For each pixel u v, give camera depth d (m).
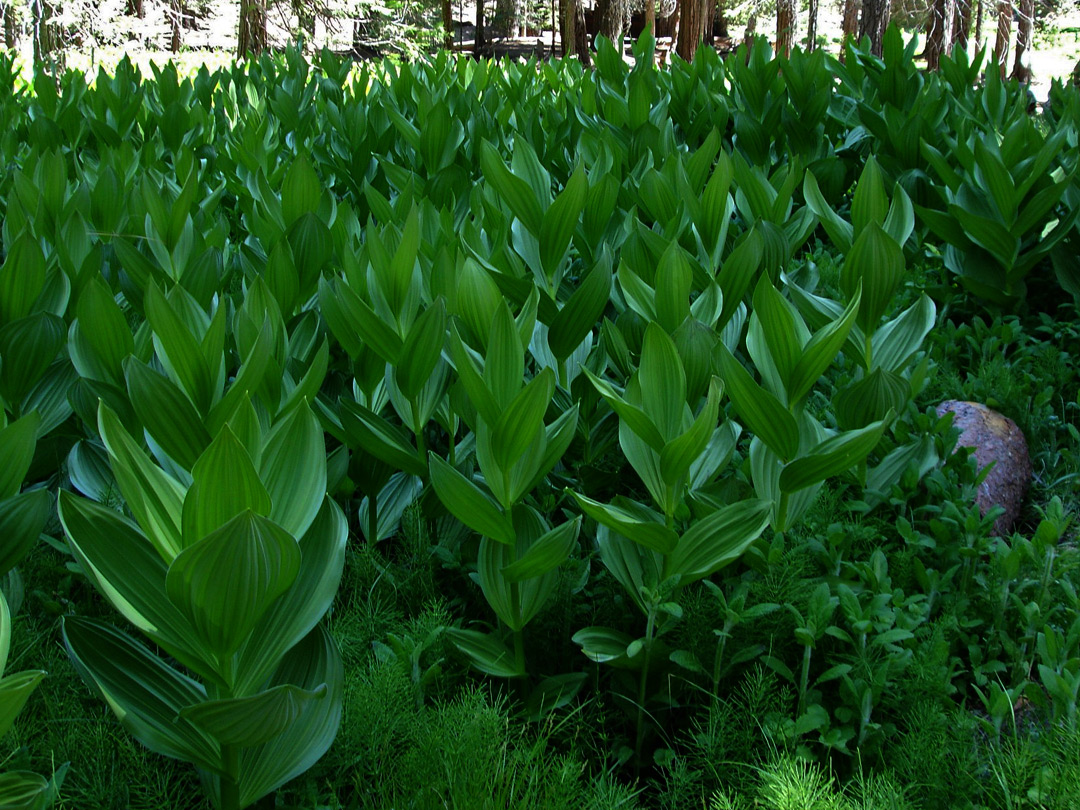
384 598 2.33
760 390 1.94
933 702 1.89
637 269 2.76
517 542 2.08
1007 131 4.08
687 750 2.04
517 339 1.85
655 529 1.85
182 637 1.48
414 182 3.57
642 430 1.89
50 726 1.77
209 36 21.22
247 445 1.60
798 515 2.26
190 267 2.57
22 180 3.08
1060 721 1.85
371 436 2.27
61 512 1.42
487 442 1.94
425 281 2.58
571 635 2.22
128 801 1.67
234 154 4.45
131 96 5.63
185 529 1.39
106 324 2.11
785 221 3.35
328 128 5.21
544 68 7.35
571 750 1.89
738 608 1.89
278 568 1.36
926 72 5.73
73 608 2.20
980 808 1.73
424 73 7.16
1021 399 3.27
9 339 2.26
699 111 5.45
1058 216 4.25
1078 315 3.88
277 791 1.75
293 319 2.64
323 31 22.80
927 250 4.43
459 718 1.79
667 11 30.16
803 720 1.81
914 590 2.35
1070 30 27.75
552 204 2.60
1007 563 2.14
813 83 5.39
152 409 1.76
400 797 1.68
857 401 2.50
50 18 13.80
